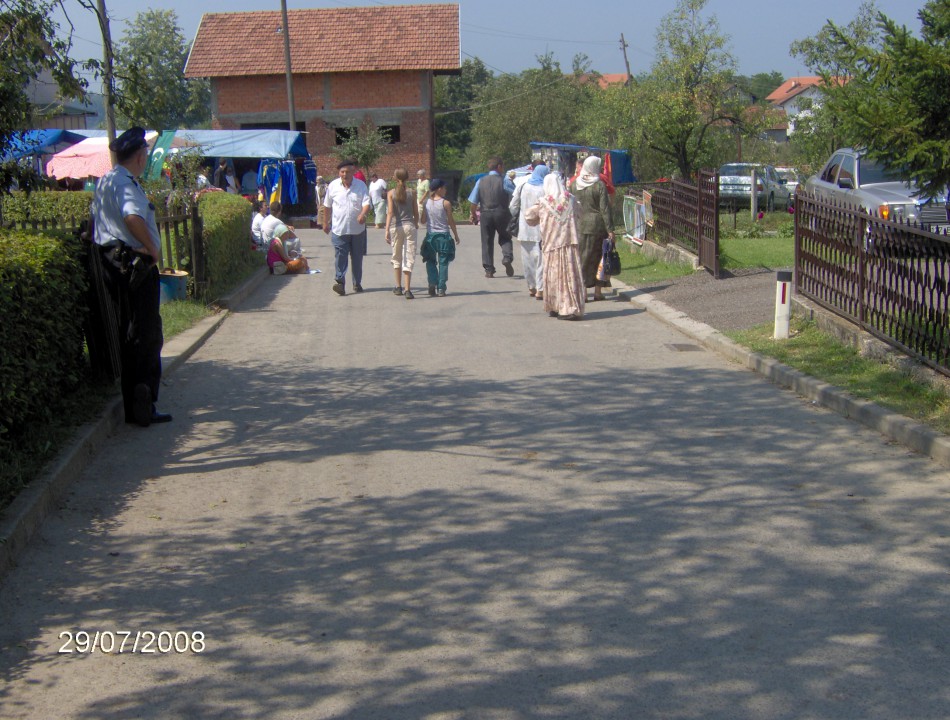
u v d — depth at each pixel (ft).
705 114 89.10
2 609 15.17
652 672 12.86
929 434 21.31
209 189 74.43
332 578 16.06
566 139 179.63
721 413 25.57
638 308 43.29
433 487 20.42
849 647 13.37
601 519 18.39
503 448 23.07
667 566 16.17
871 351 28.40
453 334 38.27
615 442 23.32
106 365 26.63
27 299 20.34
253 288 52.90
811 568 15.93
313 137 143.02
